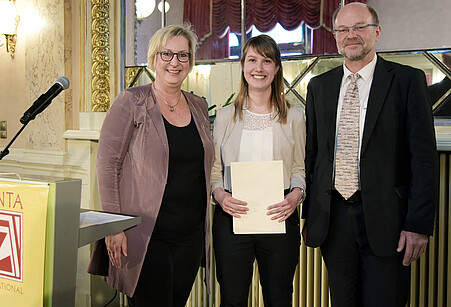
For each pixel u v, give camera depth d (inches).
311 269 101.8
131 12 119.3
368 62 68.0
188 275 72.0
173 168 68.4
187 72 73.1
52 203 43.2
